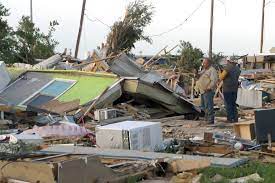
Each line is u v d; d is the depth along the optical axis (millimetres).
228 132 12562
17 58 33094
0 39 31297
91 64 20438
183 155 8680
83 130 12172
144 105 18062
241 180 7129
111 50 32812
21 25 34656
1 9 31688
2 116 14242
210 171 7480
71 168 6527
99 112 15234
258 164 8086
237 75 15602
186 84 25797
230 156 9102
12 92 17375
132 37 36719
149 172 7605
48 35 36688
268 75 30375
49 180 6445
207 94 15367
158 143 10000
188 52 35062
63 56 27438
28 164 6672
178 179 7266
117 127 9781
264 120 9969
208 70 15469
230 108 15695
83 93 16594
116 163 8023
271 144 9672
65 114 14961
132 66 19531
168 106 17875
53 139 11312
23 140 9945
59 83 17484
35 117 14289
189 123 15602
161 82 17578
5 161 6938
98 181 6820
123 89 17094
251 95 21953
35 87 17422
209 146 9883
